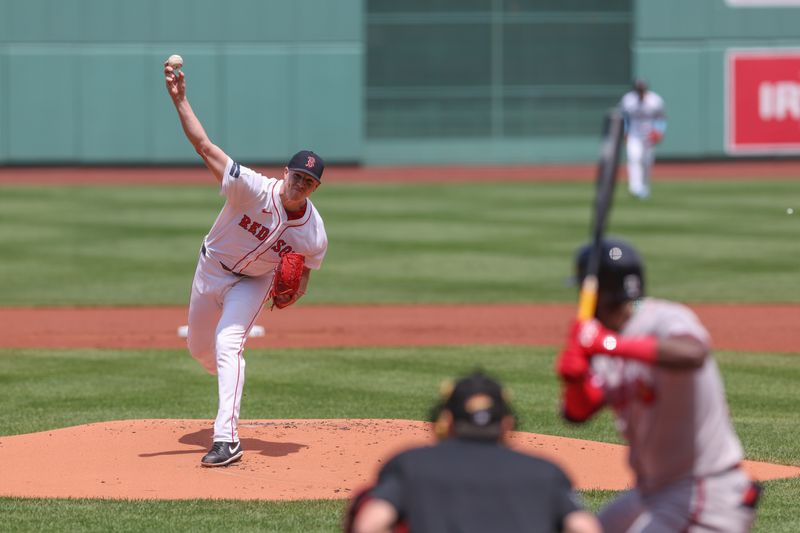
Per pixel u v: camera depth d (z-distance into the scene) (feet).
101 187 383.04
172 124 453.58
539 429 109.09
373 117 483.10
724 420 49.24
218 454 92.53
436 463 40.68
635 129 343.67
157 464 93.45
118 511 79.97
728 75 464.24
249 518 78.33
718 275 221.87
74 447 99.09
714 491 48.78
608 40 481.46
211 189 377.50
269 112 458.50
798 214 307.99
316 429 106.32
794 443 104.12
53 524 76.95
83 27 448.24
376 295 203.92
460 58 483.10
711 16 463.01
